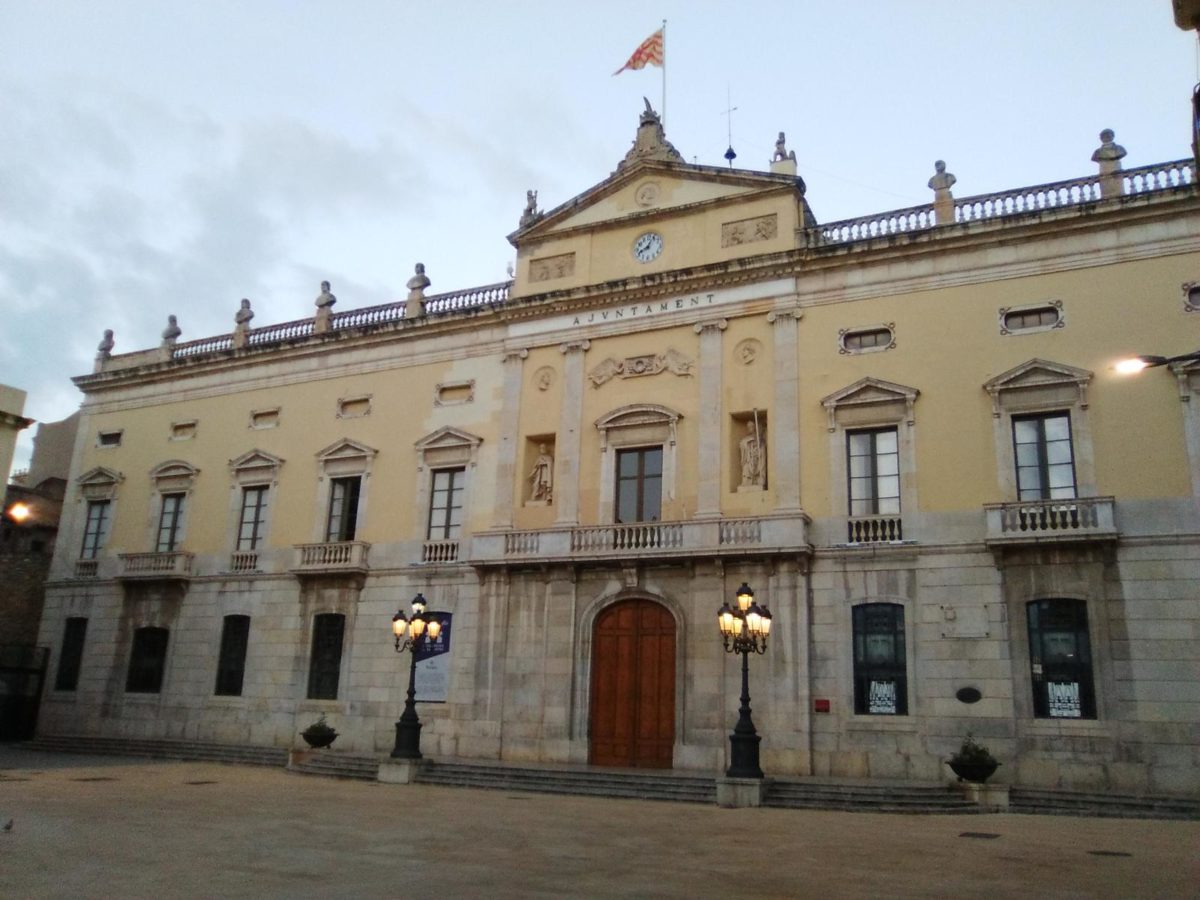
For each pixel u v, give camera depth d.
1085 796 21.11
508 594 29.56
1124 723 22.28
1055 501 23.64
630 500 29.33
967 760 21.83
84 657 36.72
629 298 30.53
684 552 27.00
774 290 28.61
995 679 23.69
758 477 27.67
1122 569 23.06
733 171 29.98
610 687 27.80
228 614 34.44
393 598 31.62
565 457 30.19
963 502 25.00
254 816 17.59
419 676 30.41
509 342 32.22
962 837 16.67
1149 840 16.41
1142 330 24.27
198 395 37.97
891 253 27.33
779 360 28.05
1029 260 25.86
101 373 40.22
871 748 24.45
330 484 34.22
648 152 31.73
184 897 10.40
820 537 26.31
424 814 18.56
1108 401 24.17
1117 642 22.73
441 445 32.34
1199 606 22.25
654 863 13.46
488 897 10.76
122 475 38.56
